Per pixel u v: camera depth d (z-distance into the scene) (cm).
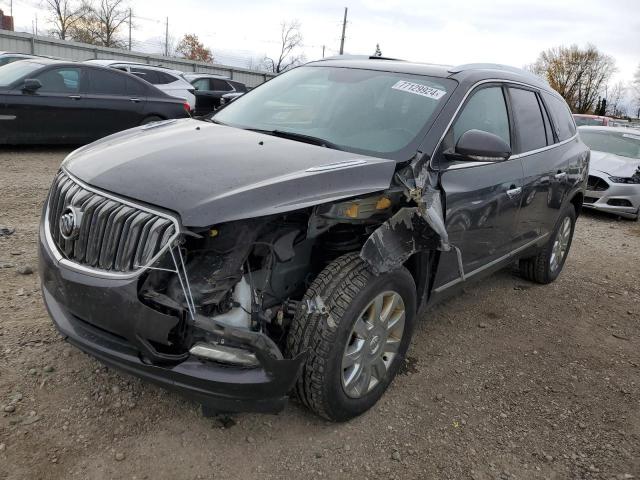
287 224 278
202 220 240
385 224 288
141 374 252
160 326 243
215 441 282
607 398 368
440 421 322
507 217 412
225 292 252
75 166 304
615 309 534
